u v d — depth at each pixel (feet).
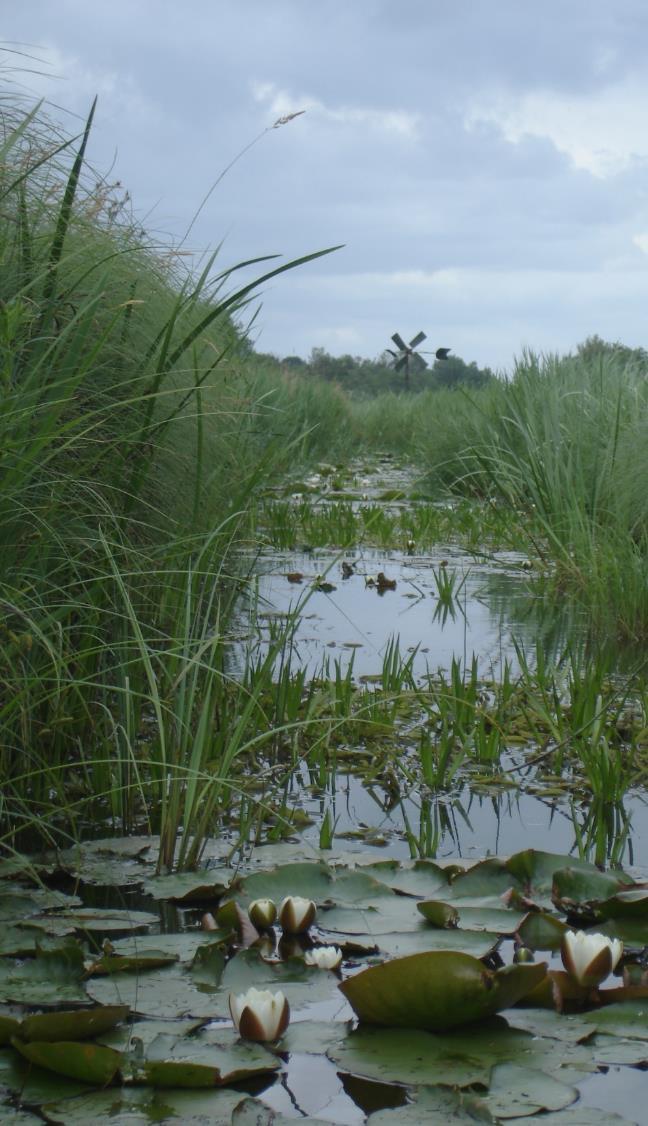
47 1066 5.90
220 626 14.37
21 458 9.85
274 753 12.81
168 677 11.47
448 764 12.66
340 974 7.23
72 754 11.50
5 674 10.39
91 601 11.43
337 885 8.70
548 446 28.22
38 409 10.80
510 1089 5.74
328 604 21.75
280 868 8.86
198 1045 6.23
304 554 27.91
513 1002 6.53
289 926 7.89
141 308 13.06
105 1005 6.61
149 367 12.69
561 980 6.88
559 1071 5.97
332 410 57.67
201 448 12.56
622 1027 6.49
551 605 21.85
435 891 8.74
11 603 9.91
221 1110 5.58
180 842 9.96
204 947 7.30
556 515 26.58
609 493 24.98
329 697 14.03
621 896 8.33
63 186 12.67
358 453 57.00
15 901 8.45
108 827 10.45
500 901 8.48
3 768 10.34
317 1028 6.50
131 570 12.31
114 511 12.24
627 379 31.89
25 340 11.41
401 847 10.07
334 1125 5.41
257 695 11.19
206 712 10.14
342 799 11.53
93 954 7.50
